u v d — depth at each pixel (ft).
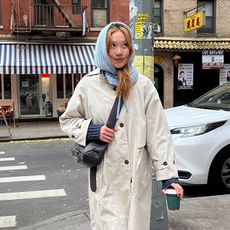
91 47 62.34
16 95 62.39
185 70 68.08
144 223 8.71
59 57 58.95
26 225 17.71
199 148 19.06
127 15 64.44
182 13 66.69
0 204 20.85
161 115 8.91
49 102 63.67
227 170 19.61
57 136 47.44
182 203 17.38
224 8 68.69
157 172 8.66
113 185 8.69
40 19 60.44
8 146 41.37
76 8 62.08
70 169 28.73
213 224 14.97
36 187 24.02
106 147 8.70
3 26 59.72
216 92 23.88
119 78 8.62
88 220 16.19
